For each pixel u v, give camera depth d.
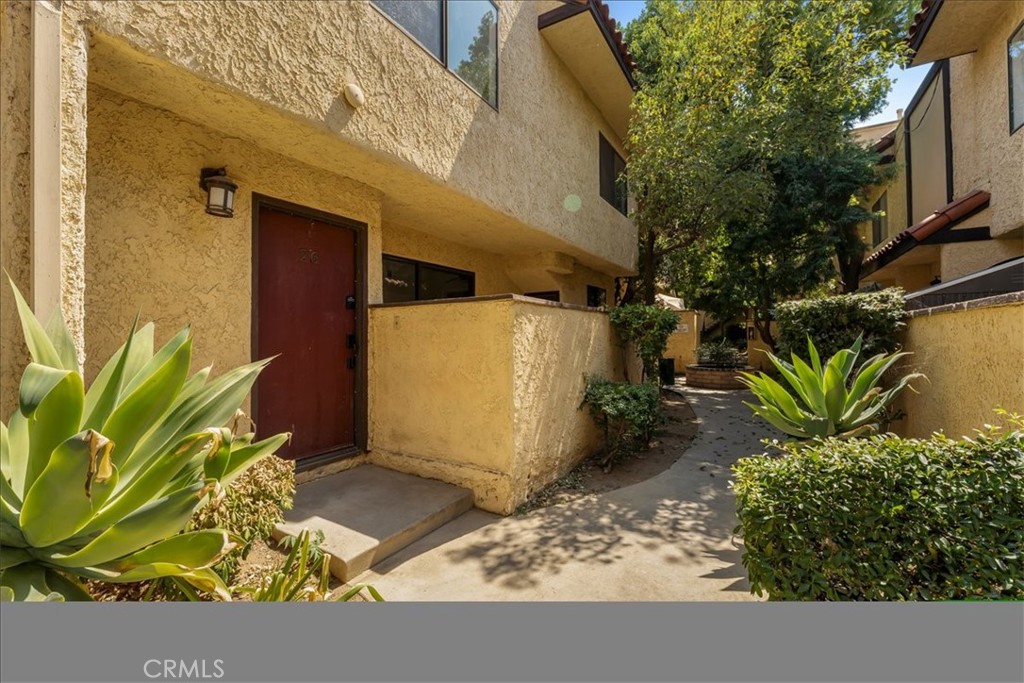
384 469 5.31
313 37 3.81
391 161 4.61
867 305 5.84
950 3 7.94
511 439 4.62
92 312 3.38
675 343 21.34
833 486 2.39
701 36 8.80
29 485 1.82
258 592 2.28
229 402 2.41
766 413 4.83
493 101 6.41
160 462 1.87
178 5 2.96
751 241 15.22
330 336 5.20
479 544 3.92
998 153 8.35
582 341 6.53
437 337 5.08
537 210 7.58
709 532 4.20
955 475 2.31
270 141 4.13
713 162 9.23
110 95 3.48
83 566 1.81
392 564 3.56
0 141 2.25
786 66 8.70
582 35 7.93
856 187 13.73
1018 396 3.27
